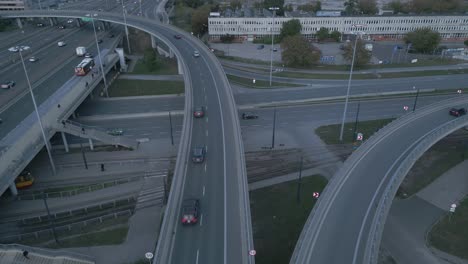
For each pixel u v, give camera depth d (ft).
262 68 428.97
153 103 323.98
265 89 359.25
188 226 144.15
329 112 310.45
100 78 330.95
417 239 184.14
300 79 388.57
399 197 215.51
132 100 330.75
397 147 212.02
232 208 153.79
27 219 187.52
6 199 202.59
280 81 381.60
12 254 148.46
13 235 177.06
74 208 196.44
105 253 164.96
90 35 522.06
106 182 217.56
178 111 307.58
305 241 141.18
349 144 259.60
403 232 188.75
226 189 165.78
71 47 450.30
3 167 193.36
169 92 347.15
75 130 242.99
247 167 233.55
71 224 183.32
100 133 249.96
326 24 559.79
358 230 148.36
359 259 134.10
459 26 567.18
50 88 301.63
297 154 248.11
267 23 556.10
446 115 255.91
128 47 485.56
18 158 199.82
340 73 409.28
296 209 194.80
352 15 577.02
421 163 248.32
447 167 243.40
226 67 433.07
